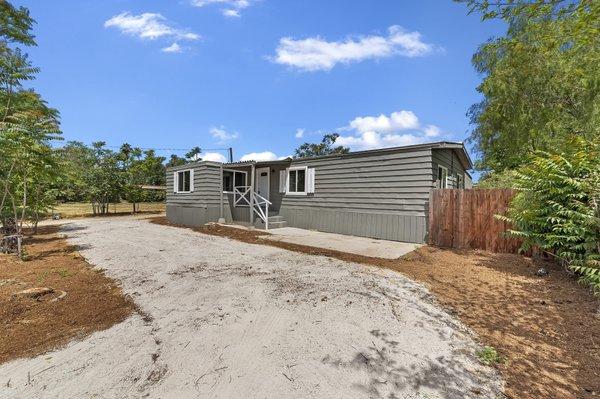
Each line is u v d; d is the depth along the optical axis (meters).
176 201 13.97
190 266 5.61
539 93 8.77
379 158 9.23
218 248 7.52
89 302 3.73
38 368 2.37
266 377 2.29
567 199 4.55
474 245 7.16
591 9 2.69
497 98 10.11
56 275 4.87
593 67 5.74
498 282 4.54
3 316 3.19
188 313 3.44
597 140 4.60
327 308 3.57
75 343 2.76
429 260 6.09
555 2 2.80
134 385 2.19
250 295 4.01
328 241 8.61
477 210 7.12
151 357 2.54
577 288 4.07
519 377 2.32
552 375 2.33
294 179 11.82
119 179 18.38
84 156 17.92
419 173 8.34
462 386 2.22
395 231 8.77
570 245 4.48
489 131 12.43
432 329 3.10
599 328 2.96
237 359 2.53
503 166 13.23
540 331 3.01
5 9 8.45
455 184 11.38
